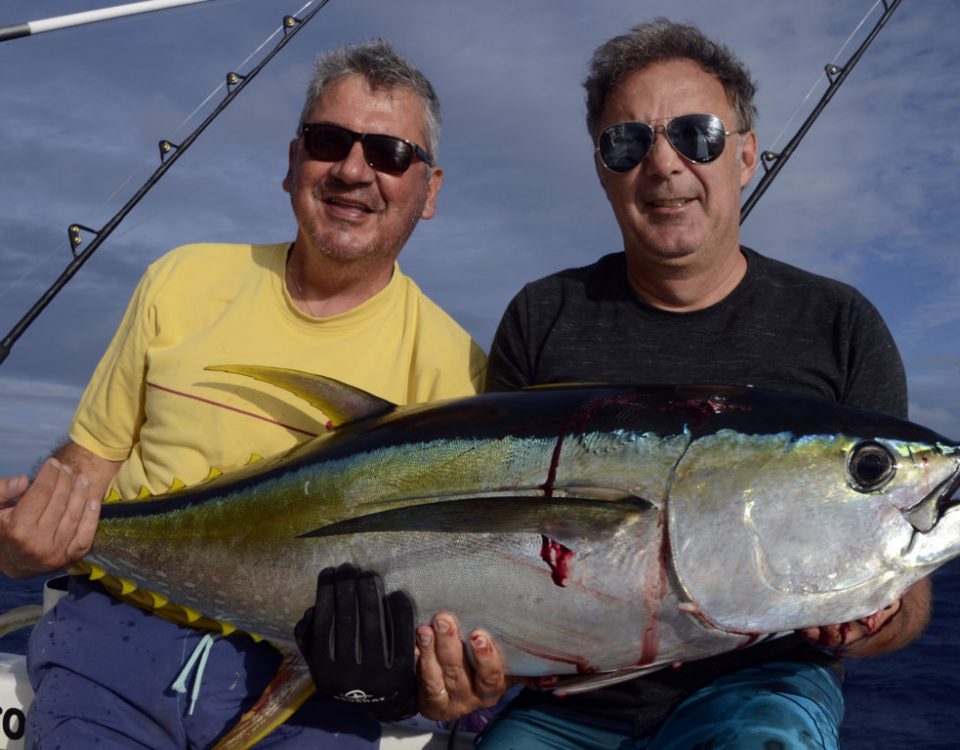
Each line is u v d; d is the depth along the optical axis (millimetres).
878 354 1105
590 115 1252
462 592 917
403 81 1205
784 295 1148
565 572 895
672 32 1178
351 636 920
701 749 910
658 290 1168
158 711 1030
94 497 1115
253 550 993
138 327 1211
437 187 1318
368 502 964
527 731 1051
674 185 1129
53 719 1023
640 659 917
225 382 1147
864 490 891
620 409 938
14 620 1194
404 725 1154
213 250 1255
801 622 888
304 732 1035
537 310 1229
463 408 989
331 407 1026
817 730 909
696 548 888
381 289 1221
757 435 903
